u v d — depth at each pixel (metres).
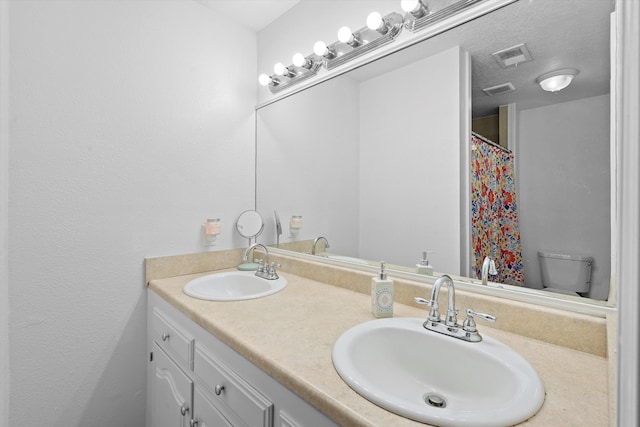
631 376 0.18
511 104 0.96
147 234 1.50
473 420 0.52
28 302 1.21
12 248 1.18
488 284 1.00
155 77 1.52
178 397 1.18
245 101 1.87
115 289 1.42
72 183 1.30
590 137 0.83
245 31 1.87
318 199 1.55
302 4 1.64
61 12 1.26
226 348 0.93
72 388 1.31
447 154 1.09
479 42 1.02
